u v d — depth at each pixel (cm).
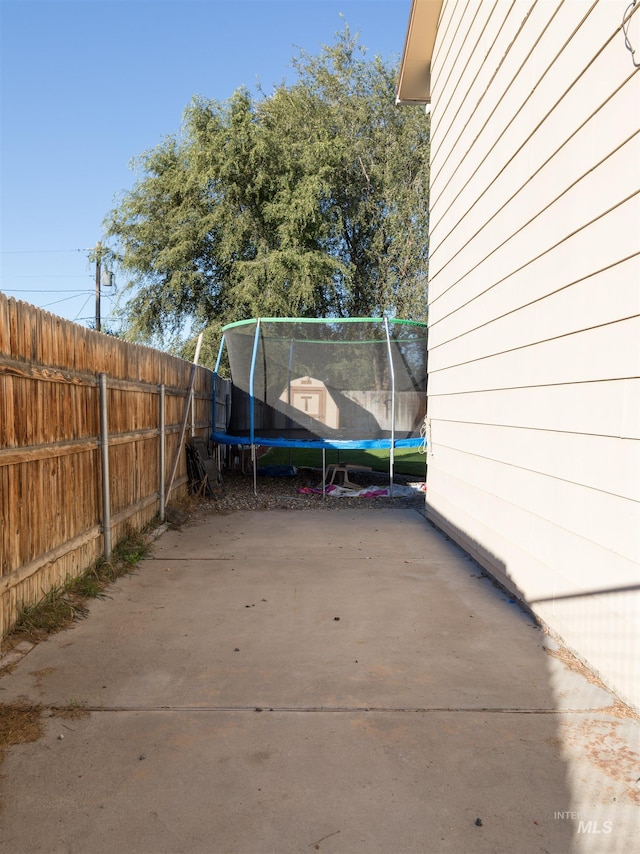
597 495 291
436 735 231
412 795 195
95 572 430
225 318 1530
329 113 1742
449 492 589
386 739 228
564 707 255
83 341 416
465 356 532
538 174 365
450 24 592
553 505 342
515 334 405
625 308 267
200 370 859
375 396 882
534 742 227
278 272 1416
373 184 1744
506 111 423
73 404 399
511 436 413
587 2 302
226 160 1464
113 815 185
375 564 488
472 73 511
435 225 661
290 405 881
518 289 399
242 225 1487
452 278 581
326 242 1620
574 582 314
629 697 257
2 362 296
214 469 835
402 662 299
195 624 349
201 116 1513
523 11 390
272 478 993
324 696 262
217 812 187
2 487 301
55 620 340
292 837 176
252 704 254
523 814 187
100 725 236
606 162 284
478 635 338
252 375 848
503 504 429
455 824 182
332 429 870
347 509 756
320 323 881
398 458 1311
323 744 224
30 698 257
